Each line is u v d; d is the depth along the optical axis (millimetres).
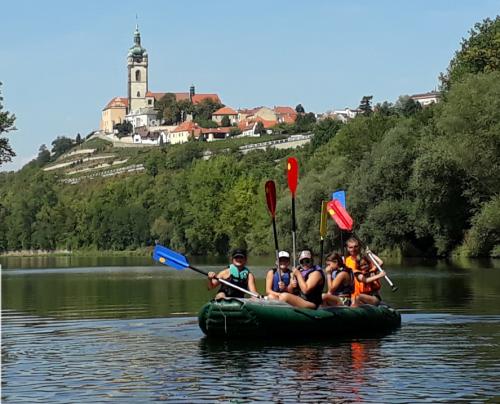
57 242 137750
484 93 46406
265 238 77625
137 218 118125
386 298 24578
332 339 15391
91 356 14000
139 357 13750
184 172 106938
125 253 120312
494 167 45656
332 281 16750
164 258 16500
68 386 11539
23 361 13602
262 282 34344
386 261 51469
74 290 33844
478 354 13578
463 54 68500
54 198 146750
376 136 63812
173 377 12016
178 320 19531
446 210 50969
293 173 18359
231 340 15367
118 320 19828
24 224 141750
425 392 10766
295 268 15859
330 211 19734
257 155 133750
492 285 29422
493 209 45094
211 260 74500
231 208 88062
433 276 35469
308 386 11242
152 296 28469
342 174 59781
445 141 47125
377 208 54156
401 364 12719
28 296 30078
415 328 17000
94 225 126938
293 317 15078
